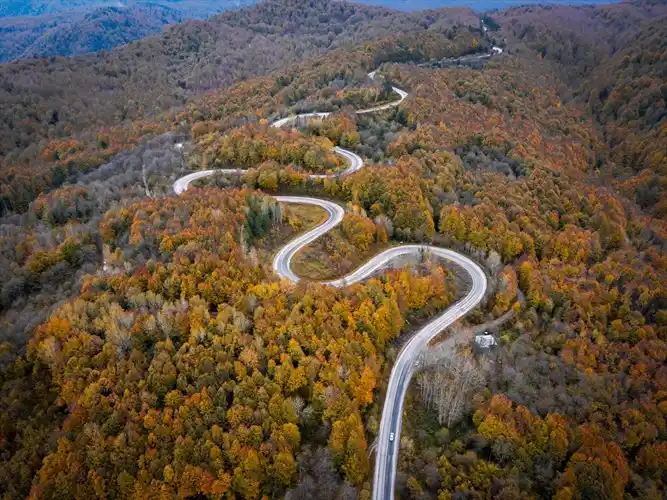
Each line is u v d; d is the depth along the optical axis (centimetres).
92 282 11825
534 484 9200
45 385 10356
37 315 11794
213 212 13612
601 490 8900
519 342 12256
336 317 10662
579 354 11962
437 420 10500
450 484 9181
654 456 9994
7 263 14612
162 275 11412
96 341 10194
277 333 10112
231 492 8419
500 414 9862
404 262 14300
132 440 8656
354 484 9000
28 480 9038
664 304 14225
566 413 10519
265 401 9169
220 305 10600
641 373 11875
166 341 9894
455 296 13775
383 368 11275
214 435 8594
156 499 8144
